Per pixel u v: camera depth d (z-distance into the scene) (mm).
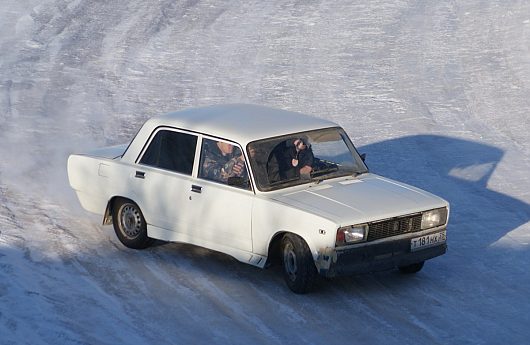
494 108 45062
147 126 25844
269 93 48031
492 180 34500
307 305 22141
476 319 21500
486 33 58875
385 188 23922
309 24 62062
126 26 61375
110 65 53062
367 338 20312
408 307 22156
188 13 64812
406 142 39812
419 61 53562
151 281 23656
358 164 25047
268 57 54875
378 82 49750
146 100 46594
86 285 23281
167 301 22312
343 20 62906
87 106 45250
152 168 25438
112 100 46469
